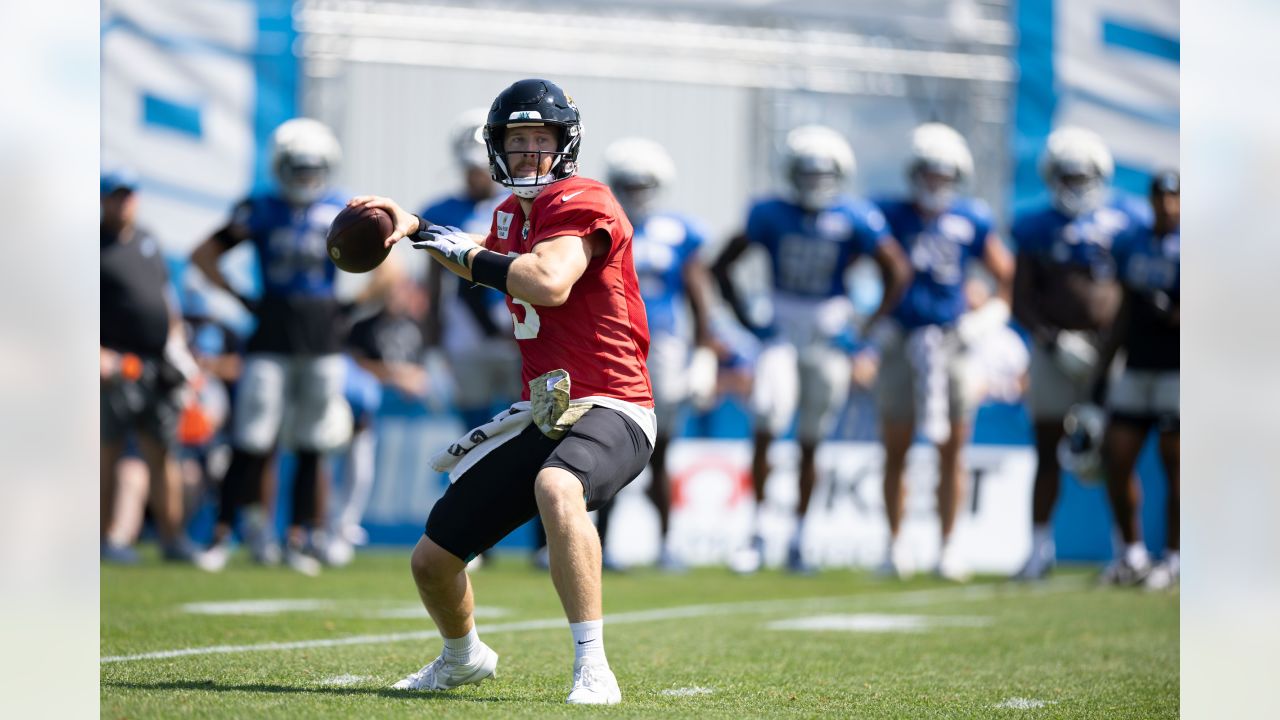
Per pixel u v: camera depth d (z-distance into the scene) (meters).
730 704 14.07
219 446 36.72
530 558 36.09
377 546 38.53
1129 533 31.89
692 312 34.47
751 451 39.16
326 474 33.41
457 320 33.38
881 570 34.25
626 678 15.93
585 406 13.45
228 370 36.75
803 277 34.22
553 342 13.57
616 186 33.56
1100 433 32.72
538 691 14.38
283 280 31.73
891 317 33.56
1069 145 32.06
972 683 16.53
